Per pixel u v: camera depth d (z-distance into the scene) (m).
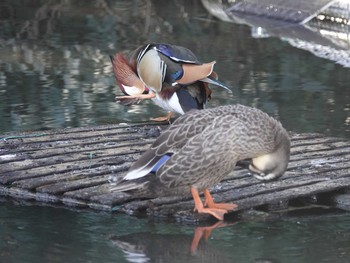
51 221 8.93
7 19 21.72
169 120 12.63
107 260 7.89
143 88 12.05
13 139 11.41
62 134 11.75
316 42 19.44
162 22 21.88
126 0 24.92
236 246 8.29
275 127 8.45
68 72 16.20
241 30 20.94
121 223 8.88
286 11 22.64
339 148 11.39
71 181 9.77
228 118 8.35
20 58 17.38
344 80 15.83
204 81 11.60
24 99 14.21
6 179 9.76
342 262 7.85
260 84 15.39
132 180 8.69
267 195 9.44
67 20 21.77
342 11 21.91
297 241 8.44
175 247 8.25
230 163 8.46
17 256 7.95
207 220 8.95
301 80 15.76
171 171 8.50
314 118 13.24
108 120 13.04
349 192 9.82
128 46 18.78
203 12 23.45
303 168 10.44
